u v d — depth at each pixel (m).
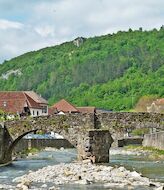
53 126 73.50
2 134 73.81
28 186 48.84
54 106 198.88
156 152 97.44
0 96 157.62
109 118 72.56
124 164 70.75
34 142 119.88
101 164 69.75
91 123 72.44
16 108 156.12
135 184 49.50
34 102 168.00
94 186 48.31
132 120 72.44
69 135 73.00
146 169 63.50
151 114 72.31
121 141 130.88
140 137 134.62
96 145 71.75
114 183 50.38
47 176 55.97
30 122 74.00
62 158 90.06
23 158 89.25
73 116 73.00
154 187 47.38
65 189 46.44
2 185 50.00
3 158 74.12
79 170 59.34
